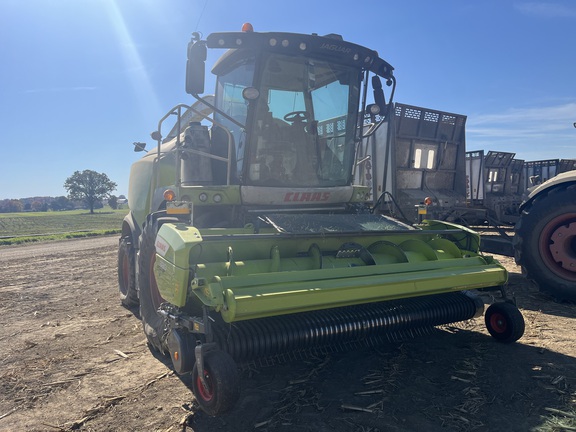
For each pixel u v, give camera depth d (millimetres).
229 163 4562
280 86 4656
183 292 3156
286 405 3113
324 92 4875
